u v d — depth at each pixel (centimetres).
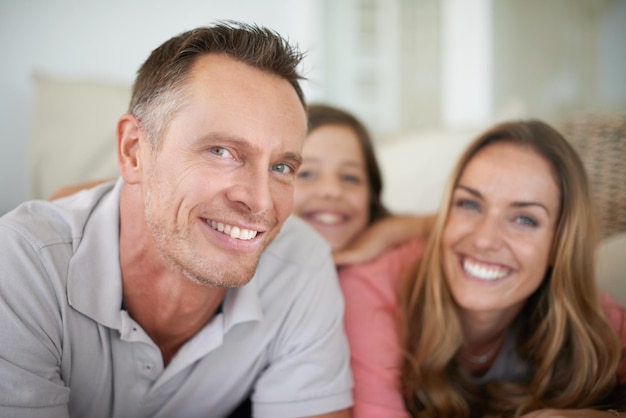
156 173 74
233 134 71
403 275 120
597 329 106
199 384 88
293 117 75
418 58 225
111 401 84
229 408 96
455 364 114
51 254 78
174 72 74
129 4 190
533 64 230
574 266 107
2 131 180
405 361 110
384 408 102
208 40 74
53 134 164
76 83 172
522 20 227
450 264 109
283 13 208
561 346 108
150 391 84
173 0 194
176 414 89
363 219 144
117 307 80
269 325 91
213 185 72
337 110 148
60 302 77
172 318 83
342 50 217
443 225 111
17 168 183
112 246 81
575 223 105
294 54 78
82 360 79
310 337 92
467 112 230
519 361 116
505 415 105
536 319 113
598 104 228
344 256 129
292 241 100
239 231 75
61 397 75
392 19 220
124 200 83
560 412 90
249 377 93
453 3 224
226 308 86
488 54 228
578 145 170
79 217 84
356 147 143
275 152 74
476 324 114
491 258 104
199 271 75
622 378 104
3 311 71
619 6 224
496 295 106
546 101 230
